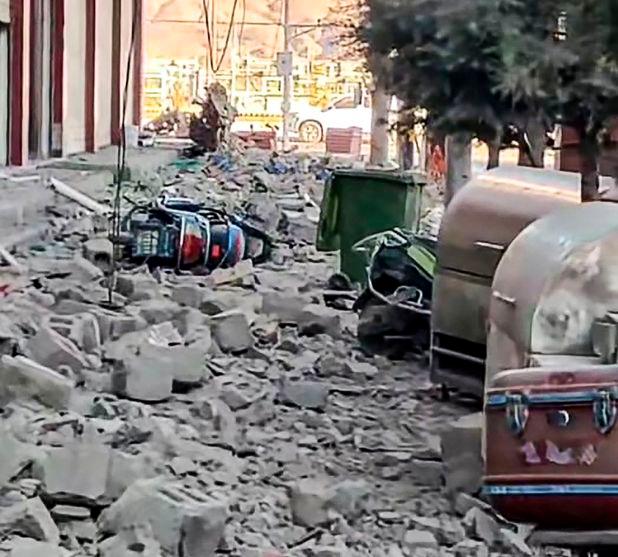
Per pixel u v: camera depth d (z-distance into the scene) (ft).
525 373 28.09
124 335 61.36
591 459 26.89
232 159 194.49
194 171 177.68
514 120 53.26
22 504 35.73
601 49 50.65
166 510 35.17
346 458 47.03
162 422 47.78
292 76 284.20
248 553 35.73
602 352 35.01
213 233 87.97
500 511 28.19
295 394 54.85
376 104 103.65
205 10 297.74
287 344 66.18
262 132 257.14
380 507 40.98
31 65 154.81
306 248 105.91
